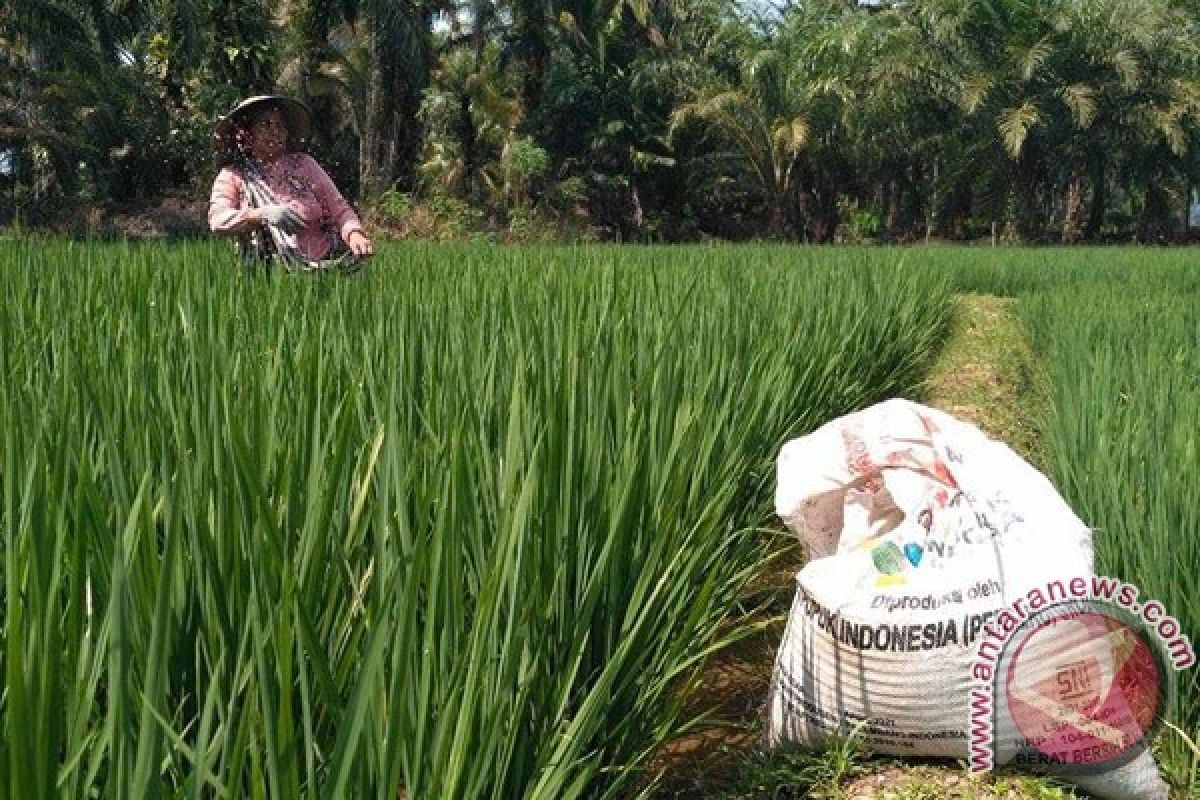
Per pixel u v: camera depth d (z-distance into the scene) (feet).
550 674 7.54
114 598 4.05
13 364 10.09
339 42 129.29
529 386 9.88
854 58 125.70
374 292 16.56
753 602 13.37
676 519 9.73
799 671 9.60
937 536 9.20
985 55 120.37
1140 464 11.32
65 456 6.07
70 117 80.94
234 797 4.56
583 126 132.57
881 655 9.04
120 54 88.38
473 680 5.75
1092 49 116.47
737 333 15.84
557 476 8.06
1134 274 50.72
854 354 20.76
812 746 9.59
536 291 18.07
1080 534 9.42
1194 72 119.34
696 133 140.67
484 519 8.10
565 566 7.82
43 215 81.00
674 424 10.75
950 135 128.57
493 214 117.70
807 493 9.89
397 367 10.00
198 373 9.09
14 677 3.87
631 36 134.51
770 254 46.96
